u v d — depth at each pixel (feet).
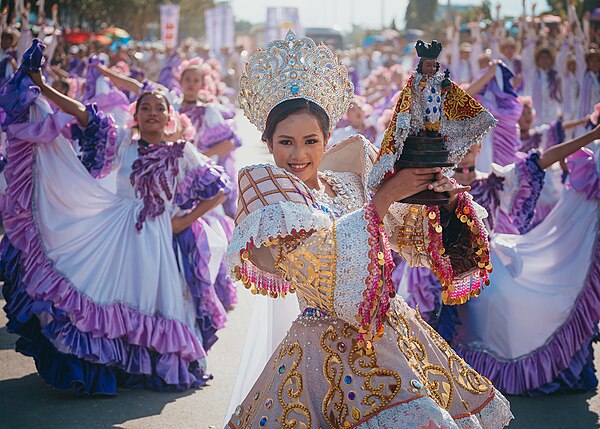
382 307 10.02
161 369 19.42
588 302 20.12
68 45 74.49
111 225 19.58
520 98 31.96
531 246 20.76
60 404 18.40
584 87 49.44
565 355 19.93
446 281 11.15
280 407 10.43
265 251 10.69
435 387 10.70
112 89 34.73
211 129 30.09
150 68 88.48
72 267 18.99
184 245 20.65
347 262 9.81
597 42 60.18
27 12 31.32
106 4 114.01
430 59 10.14
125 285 19.35
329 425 10.27
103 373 19.02
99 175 20.24
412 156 10.03
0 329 23.99
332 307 10.05
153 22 151.53
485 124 10.44
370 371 10.34
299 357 10.57
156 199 19.98
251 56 11.12
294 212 9.97
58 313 18.54
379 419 10.02
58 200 19.33
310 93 10.80
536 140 32.83
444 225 11.15
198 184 20.26
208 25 121.90
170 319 19.56
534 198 19.76
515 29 66.54
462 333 20.49
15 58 35.91
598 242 20.24
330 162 12.18
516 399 19.69
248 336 12.50
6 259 19.34
